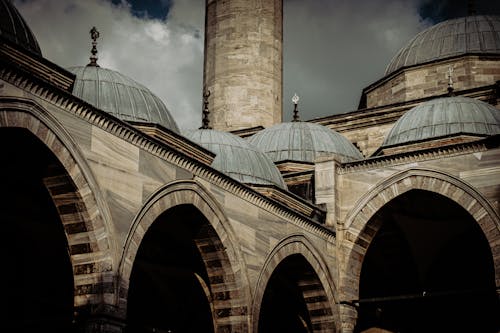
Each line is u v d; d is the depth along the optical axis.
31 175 23.19
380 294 41.31
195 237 28.70
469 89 43.84
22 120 20.95
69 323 29.22
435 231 38.59
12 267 28.95
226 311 28.81
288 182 39.78
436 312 40.84
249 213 30.14
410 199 36.09
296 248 32.56
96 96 32.06
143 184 24.84
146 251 32.41
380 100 49.09
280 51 49.47
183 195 26.70
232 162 36.31
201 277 31.89
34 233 28.67
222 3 49.31
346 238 35.47
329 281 34.28
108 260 22.88
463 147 33.62
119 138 24.17
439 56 47.62
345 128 46.78
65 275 29.91
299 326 36.84
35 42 27.05
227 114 47.28
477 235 39.16
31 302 29.36
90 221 22.70
